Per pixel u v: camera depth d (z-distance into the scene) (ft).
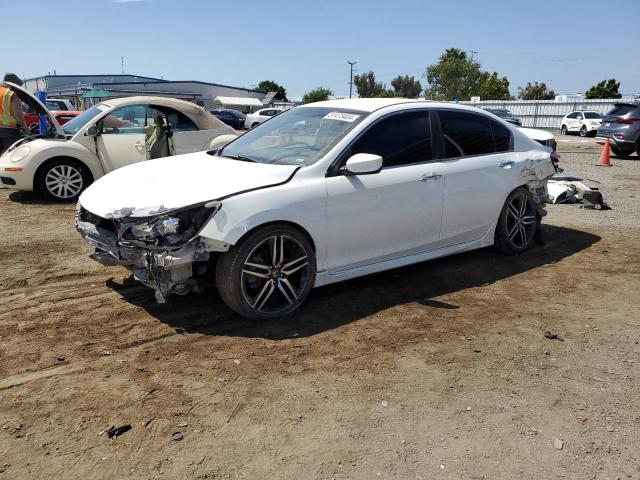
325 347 12.67
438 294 16.21
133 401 10.39
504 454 9.35
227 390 10.85
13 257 18.71
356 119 15.56
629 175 43.52
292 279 14.26
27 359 11.84
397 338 13.25
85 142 28.78
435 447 9.45
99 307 14.58
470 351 12.78
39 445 9.12
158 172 14.84
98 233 13.56
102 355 12.10
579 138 100.73
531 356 12.67
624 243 22.24
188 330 13.34
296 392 10.85
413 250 16.43
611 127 56.34
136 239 12.49
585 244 22.00
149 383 11.01
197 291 13.43
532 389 11.33
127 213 12.46
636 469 9.12
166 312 14.30
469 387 11.30
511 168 18.79
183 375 11.34
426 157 16.55
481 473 8.87
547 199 20.93
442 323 14.20
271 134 16.80
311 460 9.00
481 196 17.83
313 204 13.74
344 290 16.17
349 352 12.48
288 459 9.01
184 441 9.34
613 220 26.35
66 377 11.16
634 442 9.80
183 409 10.20
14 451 8.96
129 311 14.35
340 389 11.02
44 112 28.63
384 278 17.35
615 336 13.83
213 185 13.20
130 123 29.84
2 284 16.15
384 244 15.56
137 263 12.59
